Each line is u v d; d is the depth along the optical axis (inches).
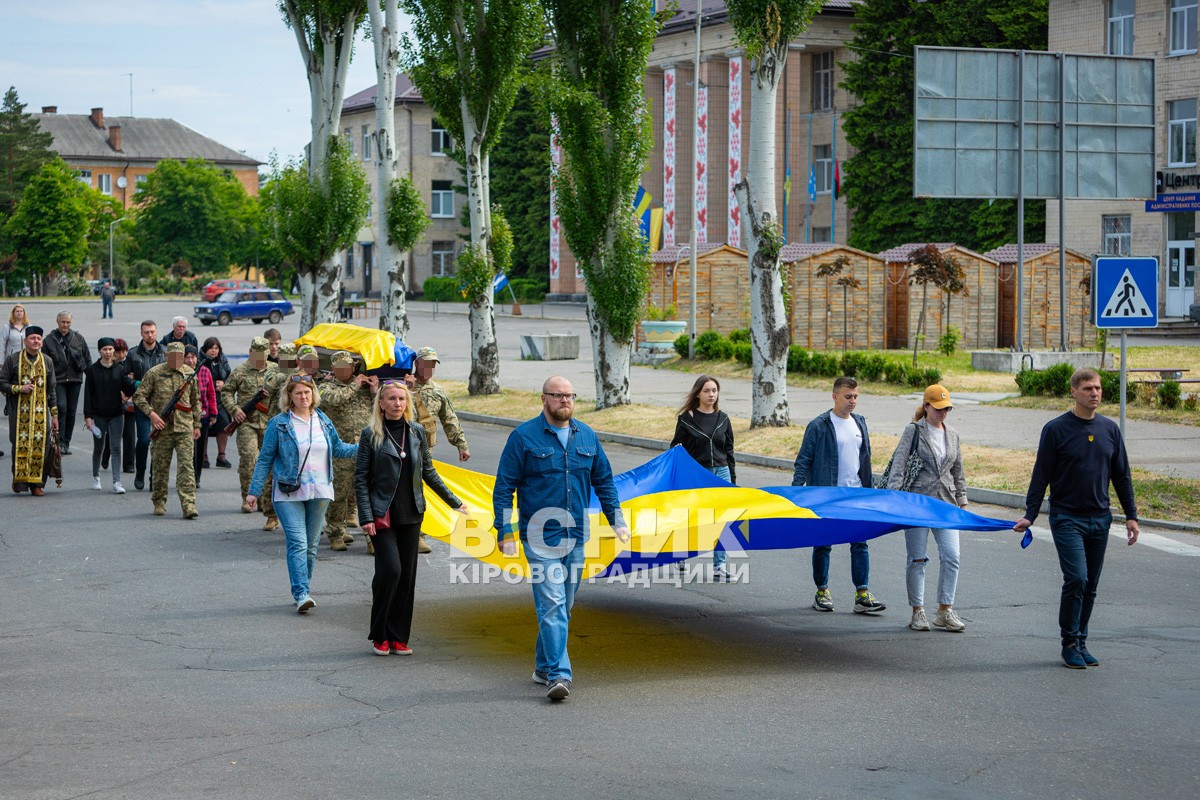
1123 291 691.4
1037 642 437.4
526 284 3617.1
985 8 2529.5
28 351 753.0
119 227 5265.8
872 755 317.7
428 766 307.4
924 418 471.2
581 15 1146.7
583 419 1149.1
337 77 1595.7
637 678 390.9
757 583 536.4
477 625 462.0
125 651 421.1
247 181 6781.5
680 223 3176.7
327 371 699.4
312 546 489.4
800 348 1519.4
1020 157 1451.8
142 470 786.8
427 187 4065.0
